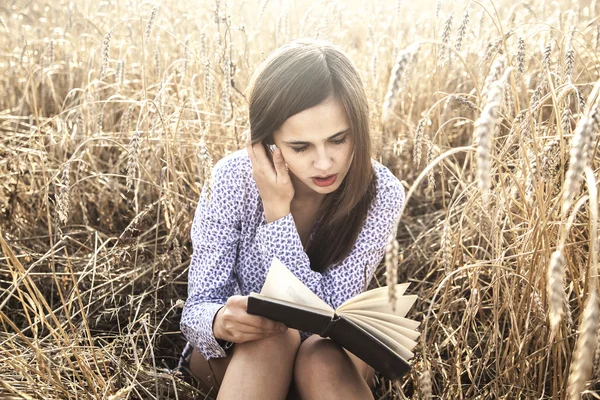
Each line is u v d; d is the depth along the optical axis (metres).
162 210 2.84
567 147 1.85
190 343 2.02
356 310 1.65
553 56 2.70
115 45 3.80
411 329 1.61
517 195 2.23
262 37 3.97
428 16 3.65
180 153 2.74
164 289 2.55
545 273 1.65
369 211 1.98
